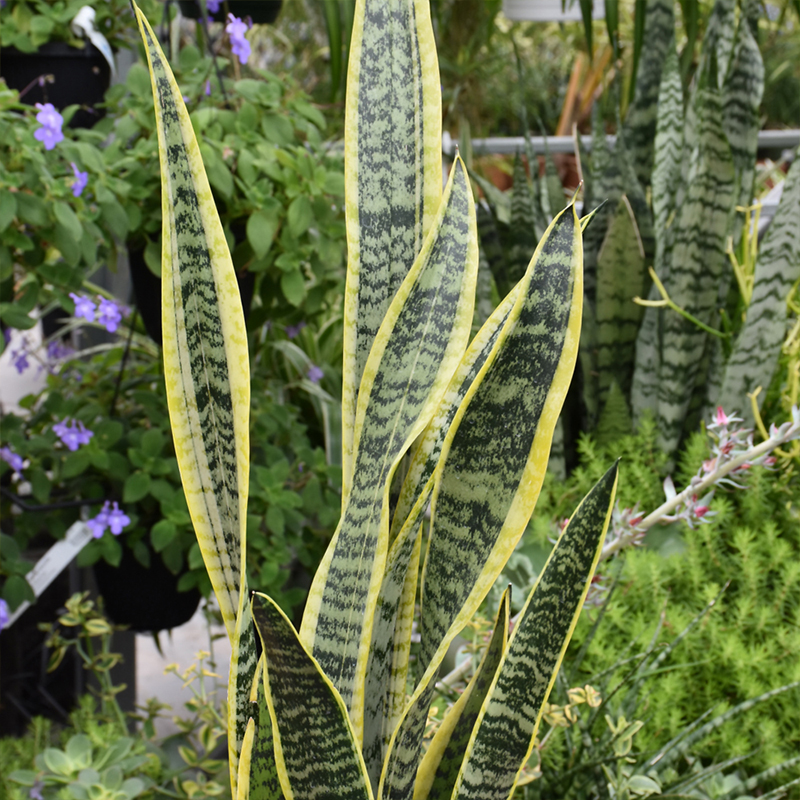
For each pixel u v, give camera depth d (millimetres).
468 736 603
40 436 1372
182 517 1292
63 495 1417
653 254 1506
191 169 521
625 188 1508
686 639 1021
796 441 1247
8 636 1815
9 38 1315
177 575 1452
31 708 1869
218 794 1102
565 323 506
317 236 1411
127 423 1460
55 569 1381
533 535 1271
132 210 1247
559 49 3918
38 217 1118
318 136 1428
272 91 1343
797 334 1513
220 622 1472
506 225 1662
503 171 3494
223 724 1087
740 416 1408
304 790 465
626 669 1010
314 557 1557
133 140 1415
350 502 529
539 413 513
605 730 907
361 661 504
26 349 1595
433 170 590
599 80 3461
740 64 1476
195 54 1368
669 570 1161
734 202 1351
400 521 563
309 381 1858
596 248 1599
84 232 1200
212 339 533
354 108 588
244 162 1247
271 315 1479
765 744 939
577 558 541
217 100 1348
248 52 1339
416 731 563
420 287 547
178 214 519
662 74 1585
